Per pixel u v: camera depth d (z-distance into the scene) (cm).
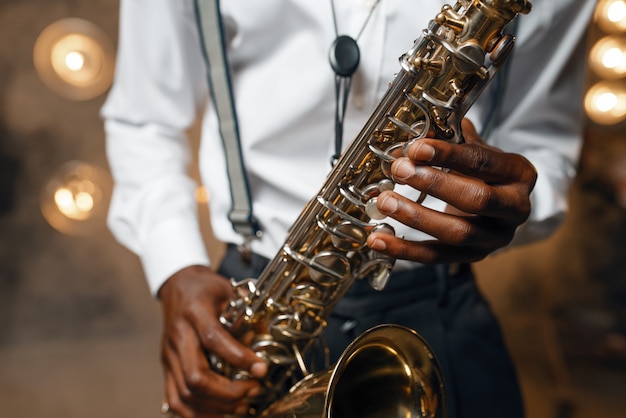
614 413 373
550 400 395
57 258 592
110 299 592
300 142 127
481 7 87
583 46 136
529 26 128
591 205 463
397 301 125
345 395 109
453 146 87
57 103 593
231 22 129
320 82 122
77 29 514
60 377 486
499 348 132
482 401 127
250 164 130
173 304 125
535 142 140
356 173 101
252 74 129
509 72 134
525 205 92
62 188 528
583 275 466
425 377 106
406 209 89
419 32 118
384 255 99
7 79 589
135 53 144
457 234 90
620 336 445
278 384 125
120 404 439
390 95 94
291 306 116
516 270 474
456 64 88
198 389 117
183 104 146
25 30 586
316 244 109
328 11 120
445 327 127
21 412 426
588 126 464
